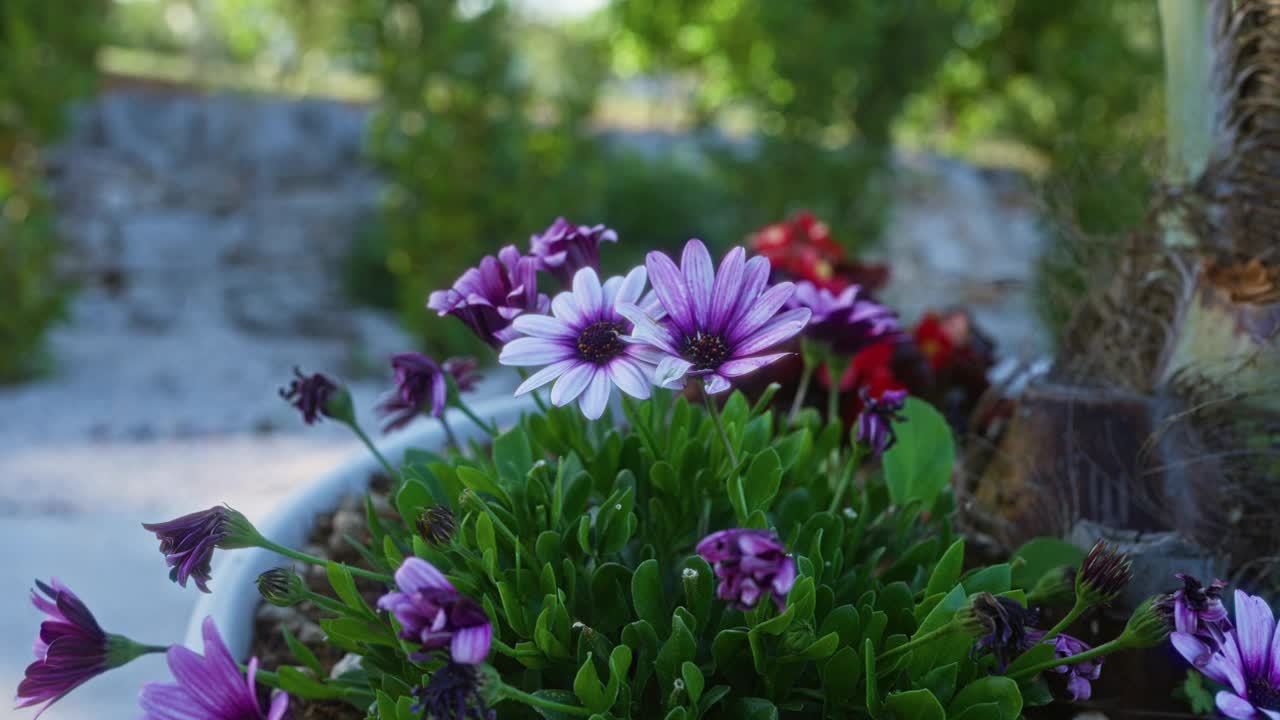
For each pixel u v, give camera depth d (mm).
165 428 1898
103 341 2578
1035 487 619
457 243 2375
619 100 4793
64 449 1743
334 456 1732
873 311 562
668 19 3176
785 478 570
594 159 2537
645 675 470
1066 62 2941
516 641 497
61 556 1306
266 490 1549
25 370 2240
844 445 749
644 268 471
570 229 530
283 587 479
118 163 3139
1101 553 457
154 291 2842
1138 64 2719
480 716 415
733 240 2482
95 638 438
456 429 721
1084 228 736
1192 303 611
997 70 3699
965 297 2125
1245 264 603
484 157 2330
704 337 443
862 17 2191
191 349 2523
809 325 567
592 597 489
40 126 2232
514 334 495
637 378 441
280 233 3029
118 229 2928
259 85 3809
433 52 2252
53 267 2318
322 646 587
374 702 494
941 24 2309
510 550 506
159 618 1158
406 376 552
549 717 453
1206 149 621
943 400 811
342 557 620
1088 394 616
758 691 483
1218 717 544
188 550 465
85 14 2314
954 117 3957
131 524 1410
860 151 2297
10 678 1018
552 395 443
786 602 453
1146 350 659
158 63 4371
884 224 2395
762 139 2305
